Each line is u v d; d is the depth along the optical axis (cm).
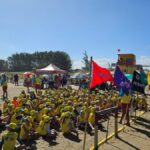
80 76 5097
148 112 2202
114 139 1357
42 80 3916
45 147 1210
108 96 2392
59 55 14100
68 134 1425
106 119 1825
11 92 3500
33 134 1336
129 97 1656
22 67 15800
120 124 1678
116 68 1562
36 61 15562
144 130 1556
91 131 1491
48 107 1656
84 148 1183
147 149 1216
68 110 1606
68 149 1188
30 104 1748
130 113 1870
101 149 1191
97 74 1165
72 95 2361
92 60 1164
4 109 1700
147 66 3541
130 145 1266
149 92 3694
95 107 1574
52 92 2528
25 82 4222
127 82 1595
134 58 2916
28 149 1176
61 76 4284
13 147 1055
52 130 1388
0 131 1455
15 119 1402
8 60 16062
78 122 1548
